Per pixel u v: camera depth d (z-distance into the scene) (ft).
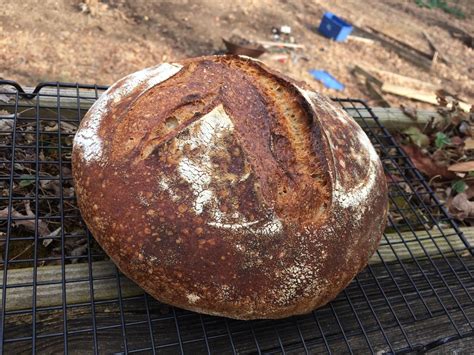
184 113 0.85
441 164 1.51
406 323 1.00
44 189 1.09
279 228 0.77
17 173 1.11
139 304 0.89
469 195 1.49
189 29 3.05
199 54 2.86
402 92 3.09
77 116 1.27
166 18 3.07
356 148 0.92
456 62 3.80
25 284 0.80
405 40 3.90
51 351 0.81
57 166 1.16
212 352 0.86
